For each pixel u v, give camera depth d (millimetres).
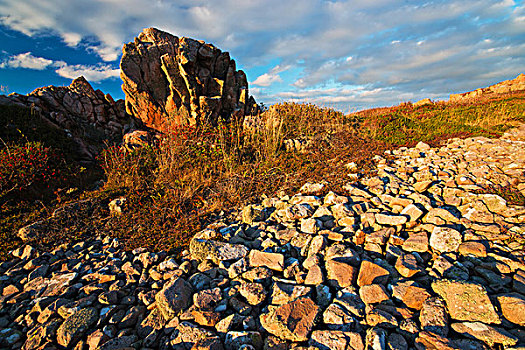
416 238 3957
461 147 7426
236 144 8422
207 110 11969
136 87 11656
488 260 3414
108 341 2928
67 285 3885
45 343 2982
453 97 26750
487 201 4410
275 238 4520
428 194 5141
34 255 4625
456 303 2795
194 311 3152
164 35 12555
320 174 6602
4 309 3592
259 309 3250
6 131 8570
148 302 3508
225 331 2926
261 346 2756
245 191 6289
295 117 10461
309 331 2777
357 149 8008
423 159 6723
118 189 6805
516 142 6910
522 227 3742
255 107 14797
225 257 4055
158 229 5176
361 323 2838
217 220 5375
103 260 4520
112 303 3521
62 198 6801
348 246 3945
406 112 13641
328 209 4914
